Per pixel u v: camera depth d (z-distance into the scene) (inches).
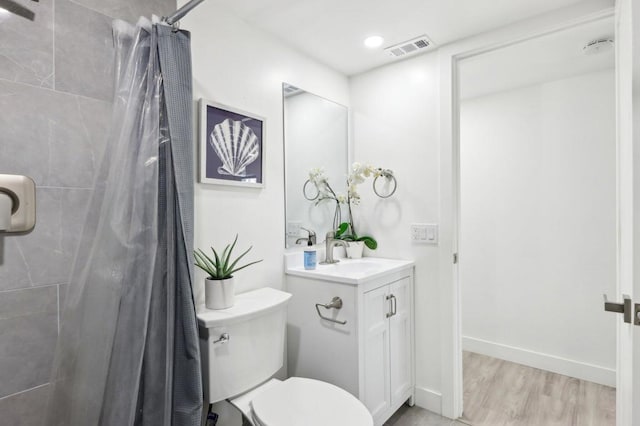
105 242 45.7
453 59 80.5
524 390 90.6
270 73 75.8
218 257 63.2
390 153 91.3
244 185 68.7
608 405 82.8
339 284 67.2
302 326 73.9
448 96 80.2
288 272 76.7
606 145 91.9
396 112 90.2
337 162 94.4
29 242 41.7
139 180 47.6
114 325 45.4
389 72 91.6
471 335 115.9
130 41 48.8
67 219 44.6
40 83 42.7
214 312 55.2
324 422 47.8
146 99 48.8
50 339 43.1
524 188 105.0
